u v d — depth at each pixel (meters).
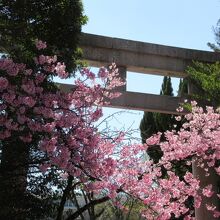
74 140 7.59
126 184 8.34
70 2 10.54
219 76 12.66
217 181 13.98
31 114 7.90
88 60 13.71
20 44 9.98
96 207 18.06
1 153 8.02
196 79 13.99
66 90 11.98
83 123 7.93
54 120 7.88
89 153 7.61
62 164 7.39
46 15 10.31
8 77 8.18
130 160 8.75
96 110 8.12
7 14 10.02
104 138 8.48
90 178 8.02
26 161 8.04
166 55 14.77
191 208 14.64
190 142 10.22
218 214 12.07
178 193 9.09
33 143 8.03
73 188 8.33
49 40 10.34
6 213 7.57
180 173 15.29
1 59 7.84
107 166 7.75
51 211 8.02
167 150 10.18
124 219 18.31
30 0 10.08
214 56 15.49
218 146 10.34
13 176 7.97
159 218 8.70
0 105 7.61
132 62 14.27
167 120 17.78
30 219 7.81
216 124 10.66
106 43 14.04
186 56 15.05
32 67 8.79
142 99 13.77
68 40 10.48
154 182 9.26
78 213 8.19
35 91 7.96
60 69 8.45
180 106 13.70
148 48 14.55
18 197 7.75
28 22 10.27
